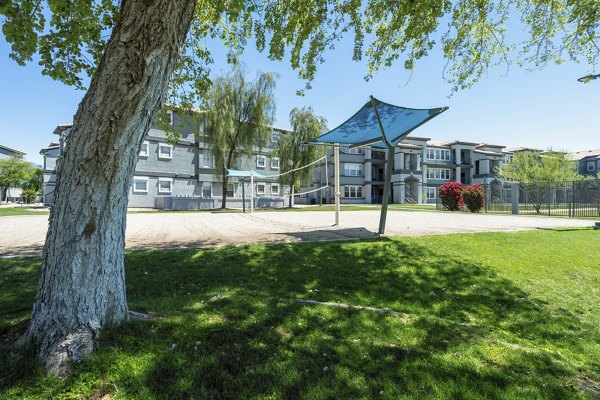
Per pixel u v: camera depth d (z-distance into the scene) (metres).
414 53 7.23
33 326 2.36
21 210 20.73
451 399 2.12
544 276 5.79
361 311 3.55
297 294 4.18
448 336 3.13
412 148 44.16
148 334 2.60
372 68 7.72
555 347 3.42
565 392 2.36
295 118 29.77
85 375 2.08
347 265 5.65
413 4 5.71
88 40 4.39
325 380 2.21
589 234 9.84
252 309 3.32
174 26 2.50
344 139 11.41
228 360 2.37
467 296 4.67
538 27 6.98
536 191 22.36
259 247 6.65
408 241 7.73
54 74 4.34
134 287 4.19
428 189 47.16
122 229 2.73
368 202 44.66
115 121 2.38
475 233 9.16
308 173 29.66
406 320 3.45
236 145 26.41
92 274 2.44
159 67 2.48
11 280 4.33
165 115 5.97
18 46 3.79
